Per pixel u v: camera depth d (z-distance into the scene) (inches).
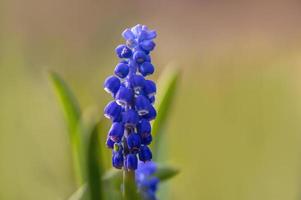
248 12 40.9
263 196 23.1
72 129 18.2
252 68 29.7
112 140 14.8
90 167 16.4
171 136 25.5
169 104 18.7
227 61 29.7
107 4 31.2
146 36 14.8
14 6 28.5
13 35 25.4
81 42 28.5
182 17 40.6
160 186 19.1
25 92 23.6
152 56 35.5
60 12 30.3
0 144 22.1
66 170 21.2
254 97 26.5
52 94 23.5
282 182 23.5
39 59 26.1
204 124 25.7
